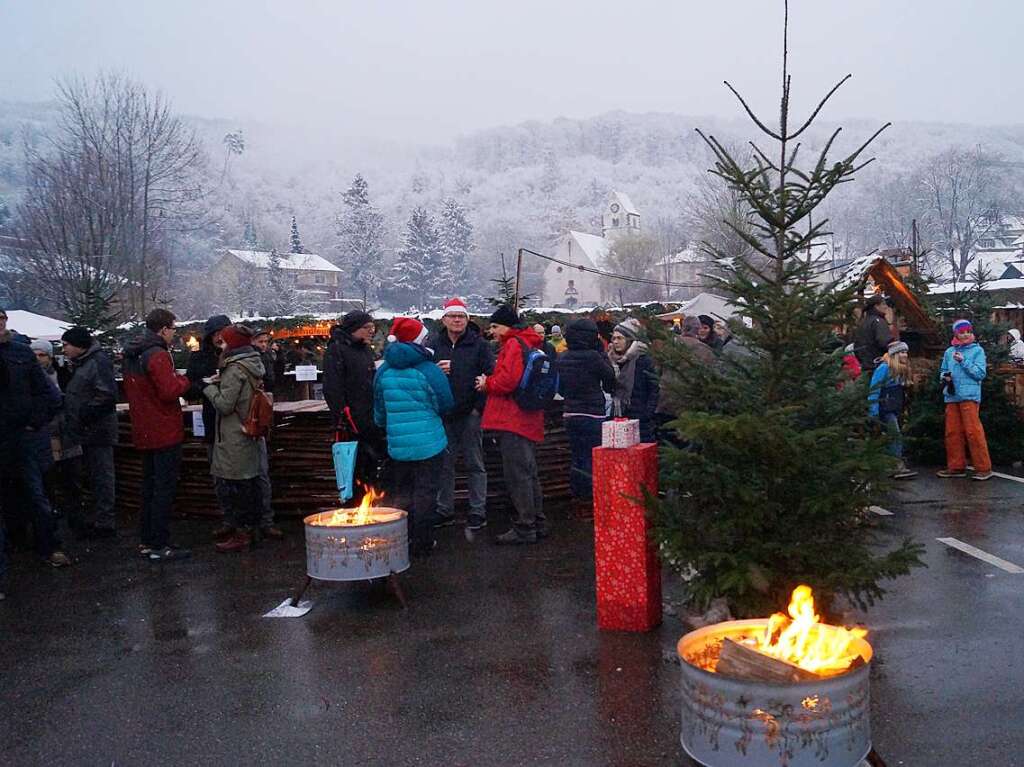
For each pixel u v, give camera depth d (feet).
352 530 18.72
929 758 11.80
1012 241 281.95
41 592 21.81
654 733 12.78
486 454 29.55
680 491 15.33
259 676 15.60
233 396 24.32
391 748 12.64
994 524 25.49
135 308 125.59
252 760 12.48
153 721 13.91
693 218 250.78
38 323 67.26
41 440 24.45
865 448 14.29
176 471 24.56
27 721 14.12
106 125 134.31
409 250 394.93
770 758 9.77
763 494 14.57
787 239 15.05
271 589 21.17
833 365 15.20
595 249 359.25
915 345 44.39
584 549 23.86
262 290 298.97
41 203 131.85
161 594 21.18
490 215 637.71
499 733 12.97
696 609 16.89
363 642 17.13
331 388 25.93
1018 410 37.14
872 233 307.37
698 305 101.24
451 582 21.07
